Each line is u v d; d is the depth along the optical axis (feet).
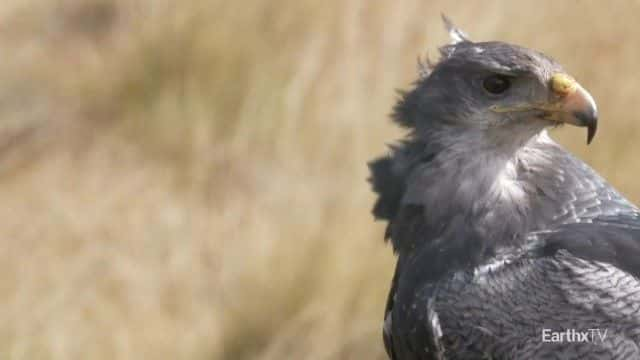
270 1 51.80
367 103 47.42
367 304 43.34
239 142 49.24
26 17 58.85
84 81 55.16
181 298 45.75
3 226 49.57
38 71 56.44
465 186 31.73
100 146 52.95
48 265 48.01
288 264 44.55
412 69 47.60
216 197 48.29
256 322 44.55
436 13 48.03
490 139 31.81
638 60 46.01
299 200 45.80
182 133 51.60
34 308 46.52
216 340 44.78
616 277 29.96
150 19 54.03
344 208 44.96
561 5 47.19
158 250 47.19
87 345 45.37
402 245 32.55
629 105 45.03
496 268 30.99
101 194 50.49
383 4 48.78
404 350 31.81
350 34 48.98
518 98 31.63
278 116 48.98
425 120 32.35
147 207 49.24
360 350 42.93
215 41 52.21
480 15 47.52
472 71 31.86
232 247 45.75
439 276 31.42
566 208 31.45
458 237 31.50
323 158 46.91
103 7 58.34
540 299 30.27
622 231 30.63
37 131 54.19
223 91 51.47
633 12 46.73
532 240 31.22
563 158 31.96
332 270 44.04
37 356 45.21
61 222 49.42
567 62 46.16
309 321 43.52
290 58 50.52
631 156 44.19
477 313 30.60
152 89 53.26
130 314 45.88
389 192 32.76
